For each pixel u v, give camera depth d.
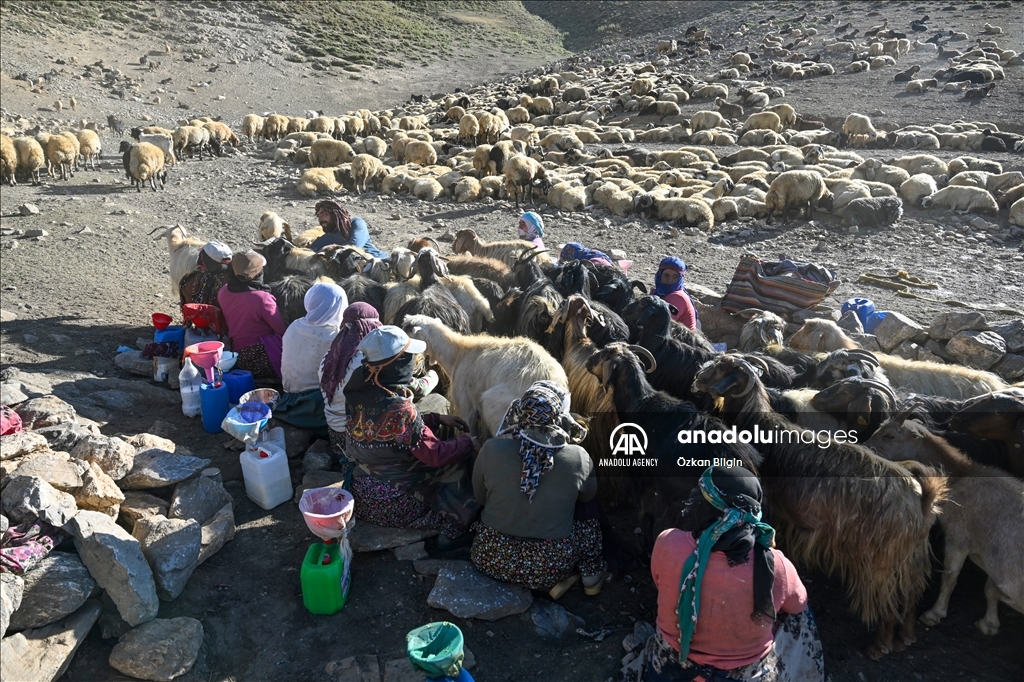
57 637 3.44
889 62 33.22
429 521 4.42
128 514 4.26
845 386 4.32
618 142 25.31
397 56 60.16
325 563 3.88
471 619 3.95
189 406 5.68
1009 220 13.12
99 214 13.45
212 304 6.89
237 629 3.86
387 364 4.16
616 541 4.51
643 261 11.61
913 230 13.05
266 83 48.72
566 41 78.12
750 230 13.33
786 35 43.28
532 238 9.05
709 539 3.03
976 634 4.06
